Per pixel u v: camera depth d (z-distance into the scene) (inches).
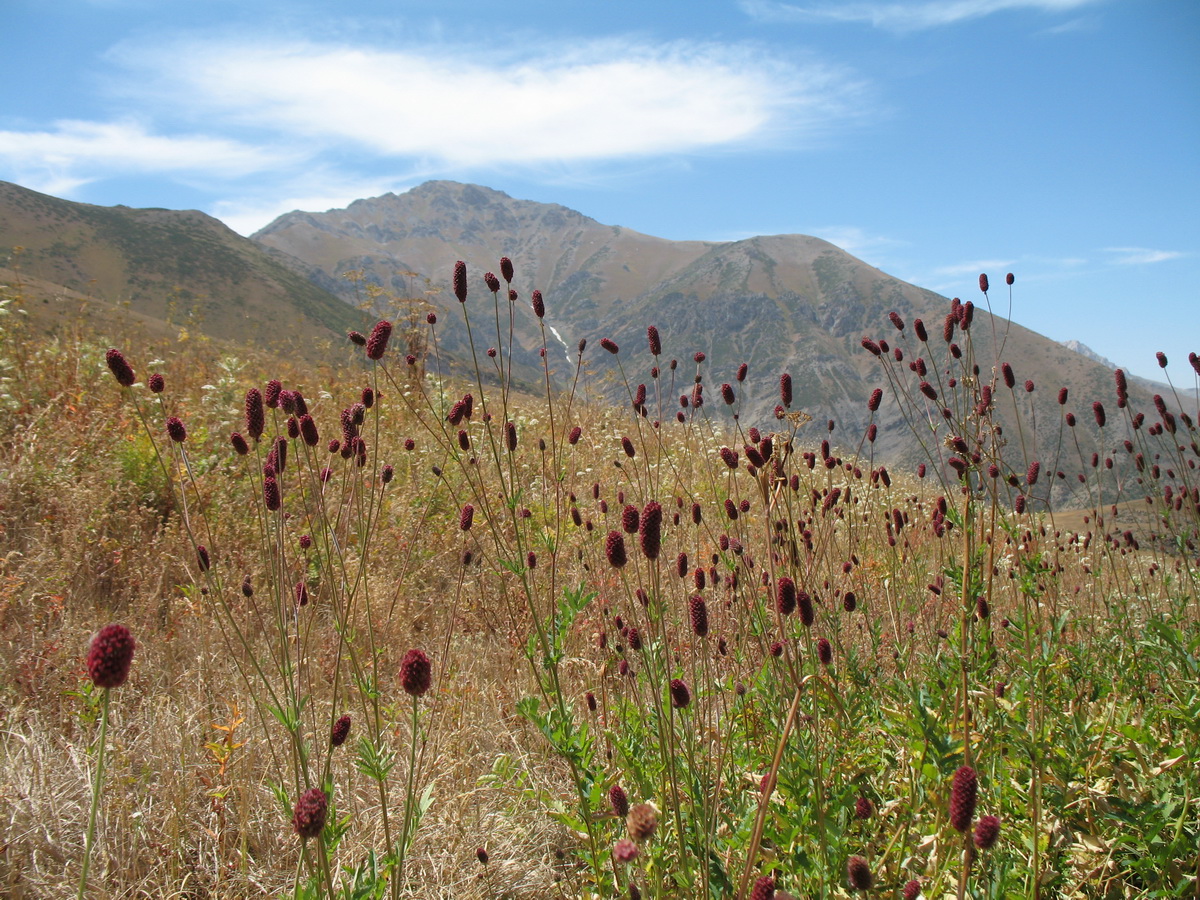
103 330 410.3
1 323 339.0
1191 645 137.9
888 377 164.6
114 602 197.5
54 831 117.2
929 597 187.0
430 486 269.9
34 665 155.5
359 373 426.0
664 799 102.4
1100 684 140.4
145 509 226.8
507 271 142.4
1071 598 211.6
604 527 226.8
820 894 90.7
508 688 166.7
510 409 392.2
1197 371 176.7
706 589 192.1
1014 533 146.4
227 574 201.0
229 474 261.9
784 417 132.2
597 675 162.1
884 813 110.0
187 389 354.9
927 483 447.5
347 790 131.6
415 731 90.5
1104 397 6550.2
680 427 404.5
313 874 82.1
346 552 207.0
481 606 202.2
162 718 143.1
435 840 122.9
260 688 159.8
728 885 95.7
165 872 113.7
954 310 150.4
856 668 135.4
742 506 154.9
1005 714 119.2
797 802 103.2
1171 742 127.8
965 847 72.7
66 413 284.2
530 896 117.2
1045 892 106.1
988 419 145.0
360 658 169.3
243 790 119.1
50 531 212.8
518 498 123.8
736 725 130.4
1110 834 110.7
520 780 129.1
